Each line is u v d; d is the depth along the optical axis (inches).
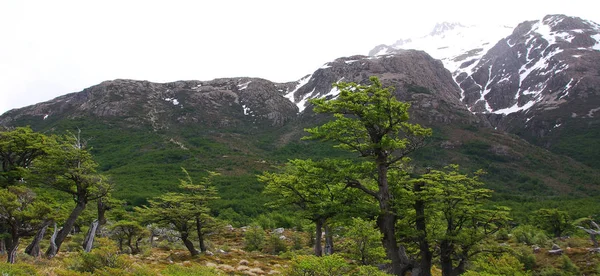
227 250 1244.5
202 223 1165.7
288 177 962.1
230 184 3031.5
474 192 790.5
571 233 1587.1
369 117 707.4
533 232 1339.8
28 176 823.7
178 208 1099.9
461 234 762.8
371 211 743.1
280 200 1007.0
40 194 868.0
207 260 968.9
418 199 769.6
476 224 834.8
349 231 714.2
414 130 732.0
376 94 711.7
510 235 1346.0
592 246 1034.7
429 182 764.0
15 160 989.2
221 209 2304.4
